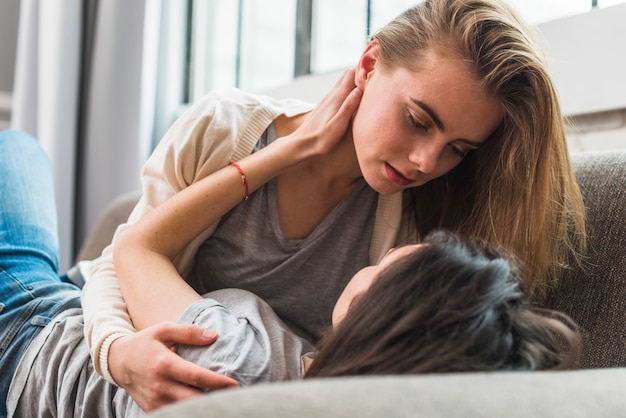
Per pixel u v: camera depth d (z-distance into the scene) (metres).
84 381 0.92
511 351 0.58
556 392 0.44
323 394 0.38
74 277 1.42
